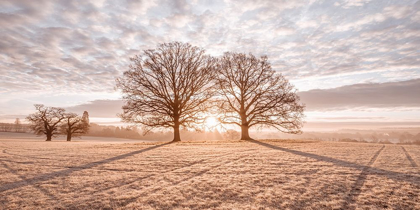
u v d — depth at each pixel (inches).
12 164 451.8
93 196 256.5
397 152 625.0
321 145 871.1
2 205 230.7
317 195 252.4
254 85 1240.8
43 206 228.1
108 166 423.2
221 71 1252.5
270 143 983.0
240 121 1279.5
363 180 309.1
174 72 1198.9
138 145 949.8
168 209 219.6
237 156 545.3
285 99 1169.4
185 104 1213.1
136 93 1151.6
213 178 329.1
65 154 609.3
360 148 746.2
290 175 341.4
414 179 311.9
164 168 402.9
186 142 1073.5
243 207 222.8
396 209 214.8
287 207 222.1
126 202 238.8
